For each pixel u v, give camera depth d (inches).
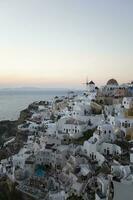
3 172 4411.9
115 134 4448.8
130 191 2368.4
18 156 4584.2
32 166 4323.3
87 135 4891.7
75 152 4303.6
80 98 7805.1
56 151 4436.5
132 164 3341.5
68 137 4995.1
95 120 5403.5
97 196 2869.1
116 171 3137.3
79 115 5723.4
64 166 4124.0
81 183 3351.4
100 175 3262.8
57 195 3437.5
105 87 7485.2
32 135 5836.6
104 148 4042.8
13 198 3809.1
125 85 7726.4
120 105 5812.0
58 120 5915.4
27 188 3873.0
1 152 5689.0
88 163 3882.9
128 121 4645.7
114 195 2358.5
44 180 3966.5
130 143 4092.0
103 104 6254.9
